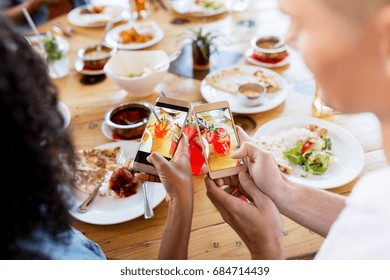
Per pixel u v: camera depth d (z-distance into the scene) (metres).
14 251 0.53
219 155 0.93
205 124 0.94
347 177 1.02
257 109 1.30
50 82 0.60
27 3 2.09
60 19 2.05
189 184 0.85
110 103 1.42
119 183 1.01
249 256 0.87
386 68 0.47
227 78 1.47
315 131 1.16
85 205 0.97
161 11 2.11
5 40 0.49
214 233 0.92
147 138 0.96
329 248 0.52
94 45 1.70
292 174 1.05
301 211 0.86
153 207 0.96
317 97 1.32
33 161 0.52
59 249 0.61
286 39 0.58
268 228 0.83
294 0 0.52
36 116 0.52
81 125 1.31
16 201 0.51
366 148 1.13
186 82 1.50
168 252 0.77
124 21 2.01
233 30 1.86
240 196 1.00
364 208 0.49
